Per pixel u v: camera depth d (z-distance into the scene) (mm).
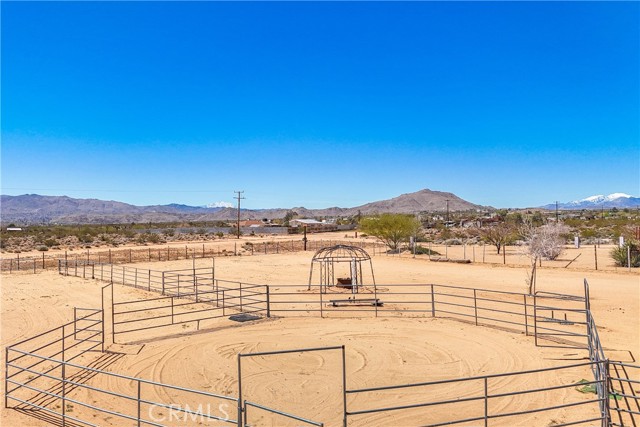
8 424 9906
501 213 162750
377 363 13688
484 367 13227
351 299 23047
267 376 12680
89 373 13016
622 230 54938
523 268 35250
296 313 20797
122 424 9859
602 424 9109
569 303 22234
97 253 52719
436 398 11008
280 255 51656
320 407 10617
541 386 11648
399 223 51844
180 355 14594
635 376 12234
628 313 19812
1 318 20453
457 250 52094
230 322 19109
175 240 77750
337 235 88250
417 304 22734
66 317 20578
